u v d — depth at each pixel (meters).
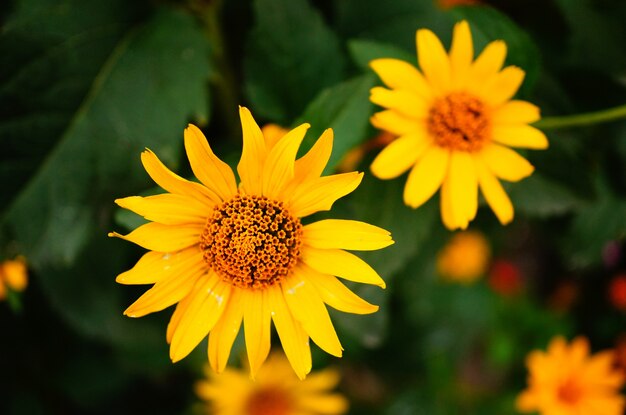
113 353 0.52
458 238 0.56
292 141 0.36
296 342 0.37
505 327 0.57
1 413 0.51
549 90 0.44
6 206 0.41
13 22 0.41
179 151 0.42
